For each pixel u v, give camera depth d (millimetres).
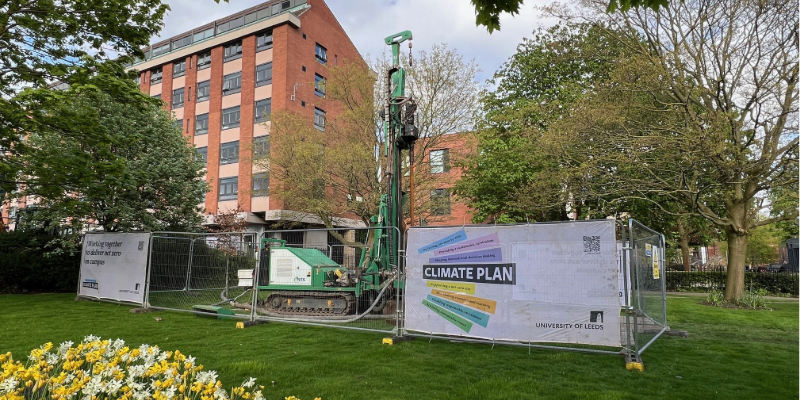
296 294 10781
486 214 19875
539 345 6711
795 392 5152
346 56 37375
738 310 13172
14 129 11070
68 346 3832
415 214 20797
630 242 6414
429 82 20328
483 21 4555
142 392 3299
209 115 33844
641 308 7258
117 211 16844
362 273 10133
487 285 7016
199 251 12469
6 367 3193
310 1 33531
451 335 7242
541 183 15656
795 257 32469
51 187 11664
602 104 13930
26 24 10617
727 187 14141
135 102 11984
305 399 4664
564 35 20797
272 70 31500
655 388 5215
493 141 19234
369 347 7125
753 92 14273
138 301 11328
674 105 14789
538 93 21312
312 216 29281
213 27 36000
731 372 5996
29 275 15961
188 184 19688
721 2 14289
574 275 6461
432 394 4871
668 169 14344
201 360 6195
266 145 26328
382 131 20922
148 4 12008
